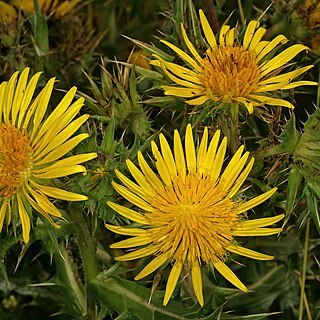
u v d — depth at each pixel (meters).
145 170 0.37
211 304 0.40
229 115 0.38
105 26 0.54
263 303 0.49
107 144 0.37
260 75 0.38
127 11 0.54
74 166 0.36
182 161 0.37
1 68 0.48
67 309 0.43
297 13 0.44
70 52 0.49
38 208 0.36
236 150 0.38
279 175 0.39
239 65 0.38
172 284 0.37
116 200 0.38
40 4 0.49
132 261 0.45
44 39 0.47
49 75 0.48
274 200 0.40
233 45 0.40
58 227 0.36
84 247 0.40
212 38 0.40
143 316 0.40
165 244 0.37
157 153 0.37
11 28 0.47
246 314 0.49
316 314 0.47
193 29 0.40
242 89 0.37
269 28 0.46
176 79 0.38
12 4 0.50
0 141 0.37
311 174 0.38
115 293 0.40
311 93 0.46
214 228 0.37
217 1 0.47
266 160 0.40
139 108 0.40
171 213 0.37
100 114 0.40
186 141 0.37
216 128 0.38
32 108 0.38
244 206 0.37
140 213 0.37
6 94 0.38
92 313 0.42
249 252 0.37
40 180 0.37
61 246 0.43
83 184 0.37
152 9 0.54
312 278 0.46
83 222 0.39
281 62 0.39
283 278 0.49
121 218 0.38
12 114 0.38
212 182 0.37
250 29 0.40
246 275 0.49
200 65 0.38
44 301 0.49
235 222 0.37
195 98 0.38
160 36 0.52
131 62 0.49
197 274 0.37
